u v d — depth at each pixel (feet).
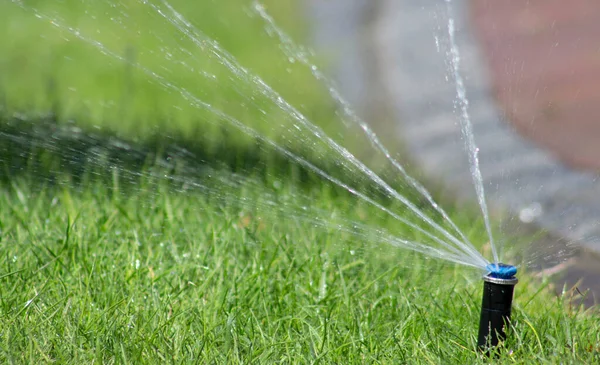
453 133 51.85
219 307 27.63
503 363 23.79
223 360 24.23
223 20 82.94
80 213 34.65
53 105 50.55
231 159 43.01
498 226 37.35
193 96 58.03
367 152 47.91
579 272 33.32
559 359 24.13
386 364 24.40
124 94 58.59
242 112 54.49
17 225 33.42
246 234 33.88
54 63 67.51
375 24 78.48
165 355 24.21
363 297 29.40
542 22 71.51
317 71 68.23
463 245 30.73
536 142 49.49
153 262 31.19
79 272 29.81
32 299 26.43
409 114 56.44
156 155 42.98
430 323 27.30
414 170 44.91
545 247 35.37
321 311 28.09
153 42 73.51
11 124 46.60
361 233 35.24
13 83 61.26
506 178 43.88
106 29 77.41
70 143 44.16
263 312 28.14
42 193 36.65
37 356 24.11
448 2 79.10
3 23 78.84
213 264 31.19
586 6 74.28
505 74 61.82
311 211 37.35
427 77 63.52
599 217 38.47
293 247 32.73
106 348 24.57
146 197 37.37
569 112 54.44
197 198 37.81
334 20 81.41
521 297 30.32
